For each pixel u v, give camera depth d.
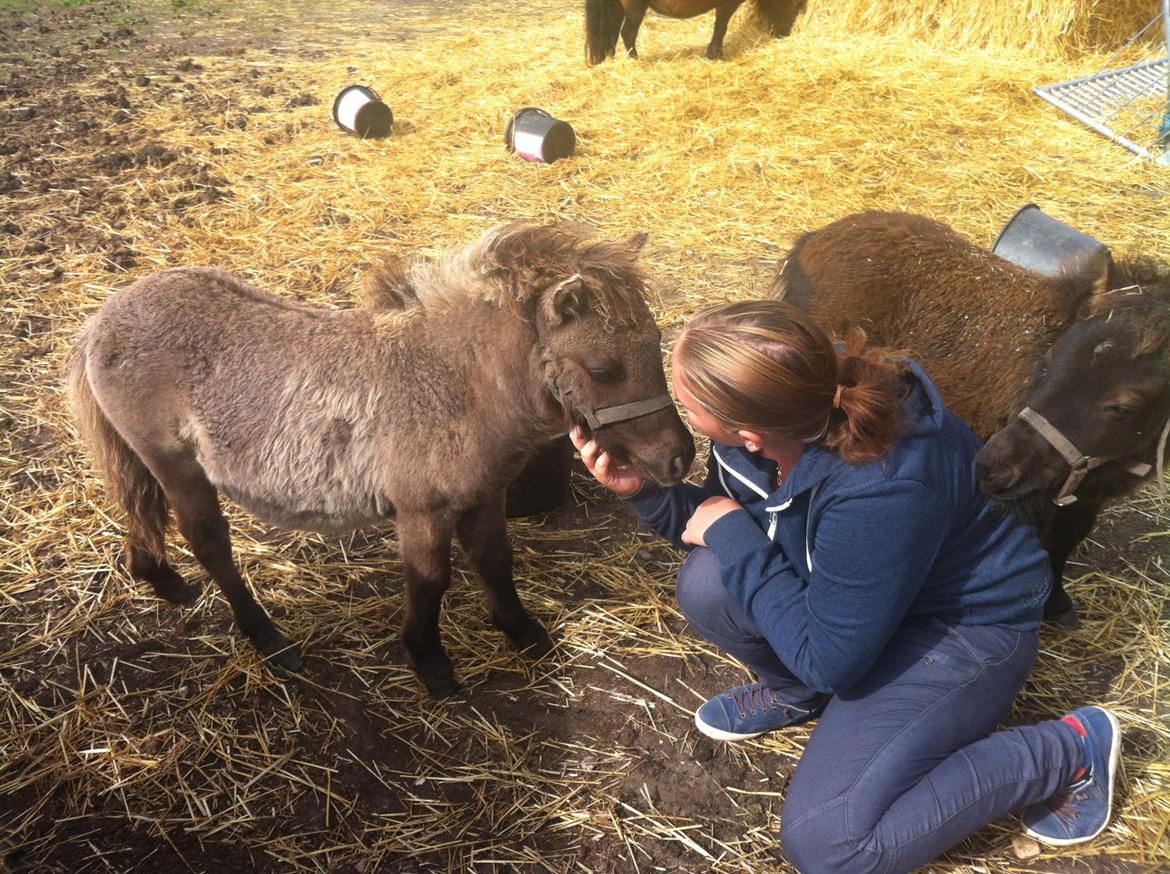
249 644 3.21
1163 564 3.57
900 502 2.10
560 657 3.20
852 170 6.53
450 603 3.40
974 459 2.31
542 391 2.67
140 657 3.15
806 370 2.01
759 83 7.83
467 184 6.47
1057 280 3.10
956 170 6.49
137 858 2.54
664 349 4.73
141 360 2.82
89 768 2.77
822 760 2.35
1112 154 6.77
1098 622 3.30
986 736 2.40
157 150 6.82
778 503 2.27
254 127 7.43
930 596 2.37
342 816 2.67
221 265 5.38
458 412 2.73
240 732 2.90
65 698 2.99
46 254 5.43
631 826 2.65
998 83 7.81
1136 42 8.62
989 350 3.18
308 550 3.62
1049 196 6.17
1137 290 2.73
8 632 3.21
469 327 2.73
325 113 7.72
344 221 5.95
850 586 2.16
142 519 3.11
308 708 3.00
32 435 4.10
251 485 2.88
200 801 2.69
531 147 6.71
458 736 2.92
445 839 2.61
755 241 5.78
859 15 9.59
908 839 2.24
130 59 9.28
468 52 9.48
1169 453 2.76
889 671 2.37
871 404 2.05
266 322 2.89
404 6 12.06
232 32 10.53
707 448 4.19
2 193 6.16
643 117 7.45
